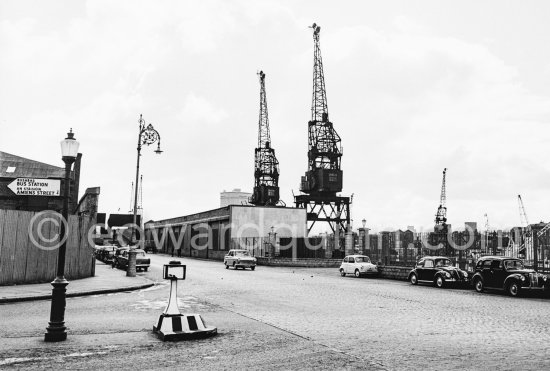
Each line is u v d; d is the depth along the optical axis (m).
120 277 27.38
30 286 20.12
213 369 7.57
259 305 16.17
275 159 97.31
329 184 72.50
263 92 106.56
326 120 75.94
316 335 10.59
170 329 10.11
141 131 29.58
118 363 7.91
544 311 15.75
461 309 16.11
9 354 8.48
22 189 27.56
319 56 82.25
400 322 12.78
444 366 7.88
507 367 7.85
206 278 29.34
